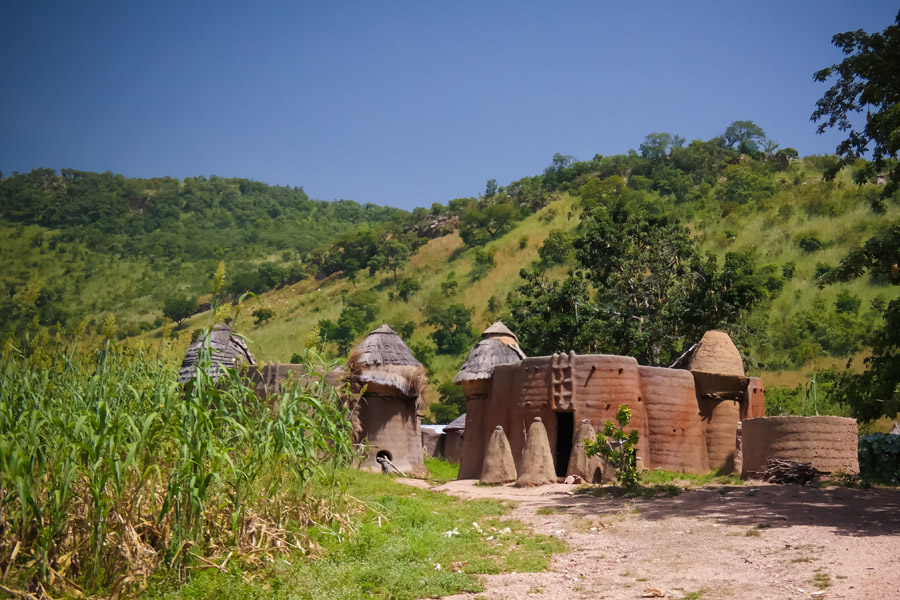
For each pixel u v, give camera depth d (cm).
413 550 1357
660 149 14462
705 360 2570
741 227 9956
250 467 1307
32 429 1066
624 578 1209
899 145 1984
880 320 6875
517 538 1507
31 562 1043
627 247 4741
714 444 2523
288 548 1290
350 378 2775
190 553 1161
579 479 2170
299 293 14138
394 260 13000
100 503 1066
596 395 2384
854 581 1070
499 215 13125
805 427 2012
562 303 4672
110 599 1040
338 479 1619
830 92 2281
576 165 15175
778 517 1527
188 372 2650
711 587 1126
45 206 18750
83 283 15025
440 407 7356
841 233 8988
